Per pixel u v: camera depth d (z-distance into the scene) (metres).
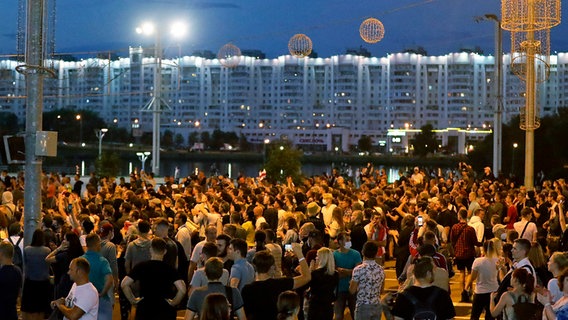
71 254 9.88
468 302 13.88
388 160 138.50
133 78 189.62
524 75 24.89
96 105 189.88
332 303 9.45
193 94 192.25
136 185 25.22
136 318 8.47
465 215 13.91
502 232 13.08
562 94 183.12
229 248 10.45
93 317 8.07
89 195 20.58
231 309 7.96
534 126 24.95
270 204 17.64
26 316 10.70
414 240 13.21
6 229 13.50
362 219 14.32
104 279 9.09
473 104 186.25
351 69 189.25
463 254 13.77
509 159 59.22
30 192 12.07
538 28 22.34
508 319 8.31
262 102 192.88
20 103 181.50
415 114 187.75
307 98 191.25
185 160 144.12
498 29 36.97
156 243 8.64
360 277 9.33
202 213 15.04
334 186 25.09
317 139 182.38
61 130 144.75
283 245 12.86
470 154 66.69
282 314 6.64
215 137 179.25
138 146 143.25
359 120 189.88
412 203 18.50
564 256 8.42
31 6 12.03
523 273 8.34
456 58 186.38
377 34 21.55
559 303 7.36
